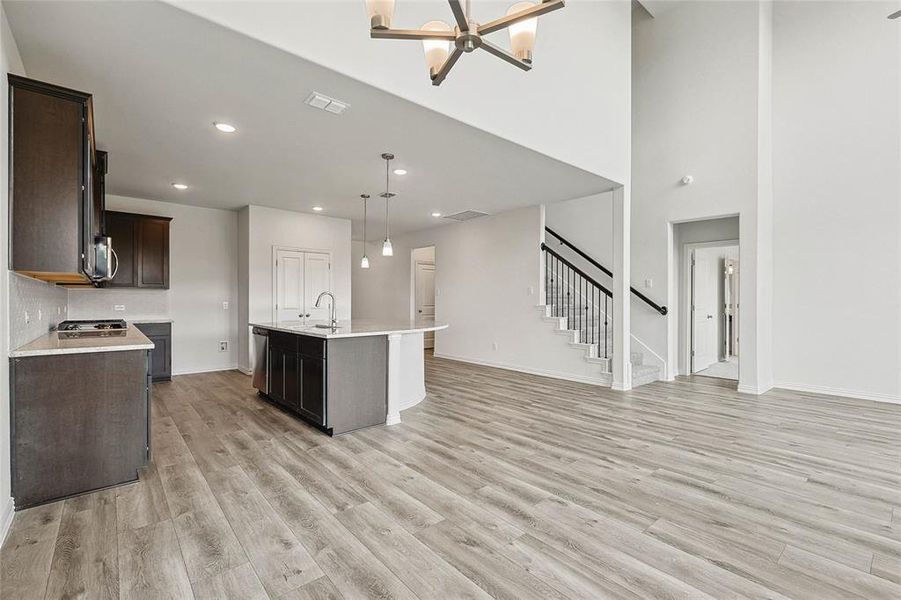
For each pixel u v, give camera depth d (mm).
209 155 4066
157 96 2906
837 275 5078
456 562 1858
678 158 5934
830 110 5113
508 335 6805
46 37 2246
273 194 5547
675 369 6332
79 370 2459
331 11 2572
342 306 7121
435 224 7863
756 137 5234
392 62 2863
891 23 4730
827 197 5141
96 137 3605
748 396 5008
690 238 6371
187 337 6137
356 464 2938
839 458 3068
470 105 3359
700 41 5738
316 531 2096
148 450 2682
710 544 2000
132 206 5703
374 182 5004
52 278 2846
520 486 2604
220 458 3031
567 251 7391
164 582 1718
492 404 4586
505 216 6836
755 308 5172
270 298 6328
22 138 2232
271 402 4602
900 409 4438
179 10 2047
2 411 2053
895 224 4719
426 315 9805
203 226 6277
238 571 1790
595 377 5660
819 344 5207
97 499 2412
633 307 6434
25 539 2010
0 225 2020
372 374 3807
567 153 4277
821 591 1674
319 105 3029
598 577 1762
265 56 2439
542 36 3996
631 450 3223
